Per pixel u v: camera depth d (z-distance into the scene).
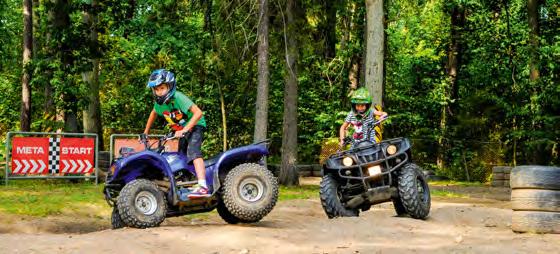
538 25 26.44
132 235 7.64
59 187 16.41
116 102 32.12
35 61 19.95
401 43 35.41
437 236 8.19
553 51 24.83
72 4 19.73
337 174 9.90
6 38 32.94
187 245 7.26
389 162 10.02
